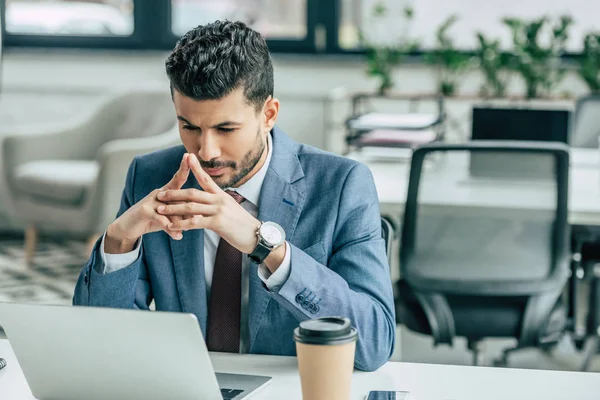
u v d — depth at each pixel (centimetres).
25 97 599
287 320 159
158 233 166
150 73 591
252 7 593
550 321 270
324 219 163
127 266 153
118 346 121
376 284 158
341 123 494
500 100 482
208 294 165
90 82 595
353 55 581
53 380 128
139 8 595
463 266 272
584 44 512
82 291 155
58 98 597
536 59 487
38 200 500
